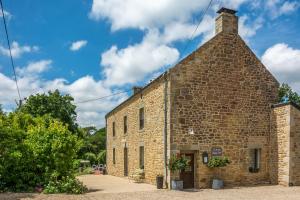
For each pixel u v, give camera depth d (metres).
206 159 15.95
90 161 37.84
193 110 15.99
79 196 12.73
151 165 17.44
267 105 17.69
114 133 25.78
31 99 24.16
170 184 15.23
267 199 12.15
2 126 14.24
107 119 28.44
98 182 19.41
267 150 17.41
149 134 17.86
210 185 15.90
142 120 19.36
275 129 17.17
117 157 24.39
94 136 44.78
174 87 15.75
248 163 16.91
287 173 16.17
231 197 12.67
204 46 16.67
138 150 19.45
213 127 16.30
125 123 22.78
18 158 14.00
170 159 15.13
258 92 17.56
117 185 17.36
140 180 18.50
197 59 16.42
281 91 21.94
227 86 16.86
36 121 17.25
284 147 16.48
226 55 17.05
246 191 14.45
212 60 16.72
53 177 14.20
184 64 16.11
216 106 16.50
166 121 15.81
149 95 18.06
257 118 17.36
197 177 15.77
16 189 13.83
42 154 14.45
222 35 17.12
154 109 17.28
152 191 14.47
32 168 14.41
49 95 24.72
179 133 15.59
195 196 12.95
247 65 17.52
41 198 11.88
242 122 16.98
